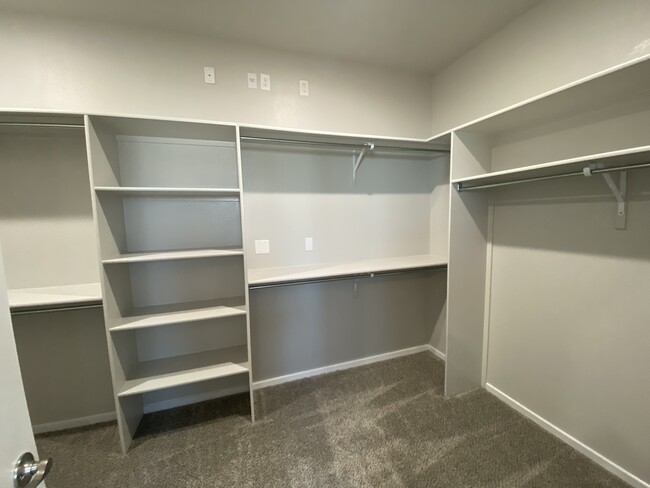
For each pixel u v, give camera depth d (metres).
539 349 1.80
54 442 1.76
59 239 1.77
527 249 1.85
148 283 1.94
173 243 1.97
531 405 1.87
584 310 1.56
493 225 2.07
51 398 1.86
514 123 1.71
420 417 1.91
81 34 1.70
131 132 1.75
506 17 1.79
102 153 1.60
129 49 1.78
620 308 1.41
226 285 2.11
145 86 1.83
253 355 2.25
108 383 1.94
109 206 1.65
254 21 1.78
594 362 1.53
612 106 1.39
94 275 1.84
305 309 2.38
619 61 1.36
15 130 1.64
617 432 1.45
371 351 2.64
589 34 1.46
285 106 2.13
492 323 2.12
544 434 1.75
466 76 2.19
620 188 1.37
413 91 2.49
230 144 2.03
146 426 1.87
